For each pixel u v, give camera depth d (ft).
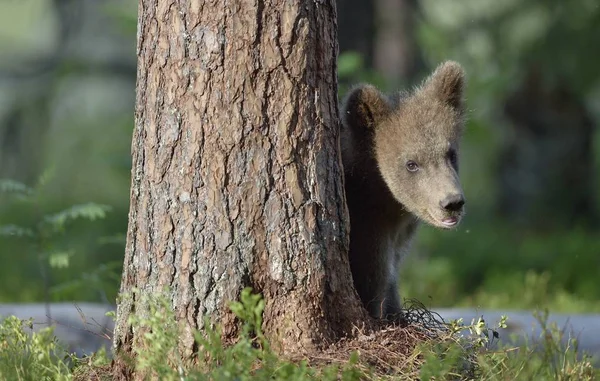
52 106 118.11
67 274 75.82
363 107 39.50
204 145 31.04
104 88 140.67
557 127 106.73
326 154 32.01
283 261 31.24
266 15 30.81
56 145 139.13
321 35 31.71
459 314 51.78
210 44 30.78
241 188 31.04
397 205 39.91
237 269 31.01
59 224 42.63
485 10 101.81
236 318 30.94
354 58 58.29
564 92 105.29
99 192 127.03
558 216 106.93
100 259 83.97
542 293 70.95
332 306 32.01
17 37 148.36
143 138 31.99
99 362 34.12
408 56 92.99
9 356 31.68
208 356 30.40
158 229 31.58
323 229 31.83
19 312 47.26
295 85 31.19
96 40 115.24
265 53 30.89
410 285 73.15
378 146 39.50
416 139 39.04
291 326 31.14
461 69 40.57
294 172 31.35
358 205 39.34
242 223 31.07
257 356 29.25
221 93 30.89
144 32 31.86
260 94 30.96
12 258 82.17
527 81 104.83
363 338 31.71
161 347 28.63
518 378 31.68
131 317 28.91
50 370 31.58
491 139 74.33
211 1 30.68
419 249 86.12
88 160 136.26
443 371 28.48
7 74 115.14
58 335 42.93
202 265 31.07
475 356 32.48
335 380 29.07
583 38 99.35
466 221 105.70
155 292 31.53
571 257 83.97
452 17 106.22
